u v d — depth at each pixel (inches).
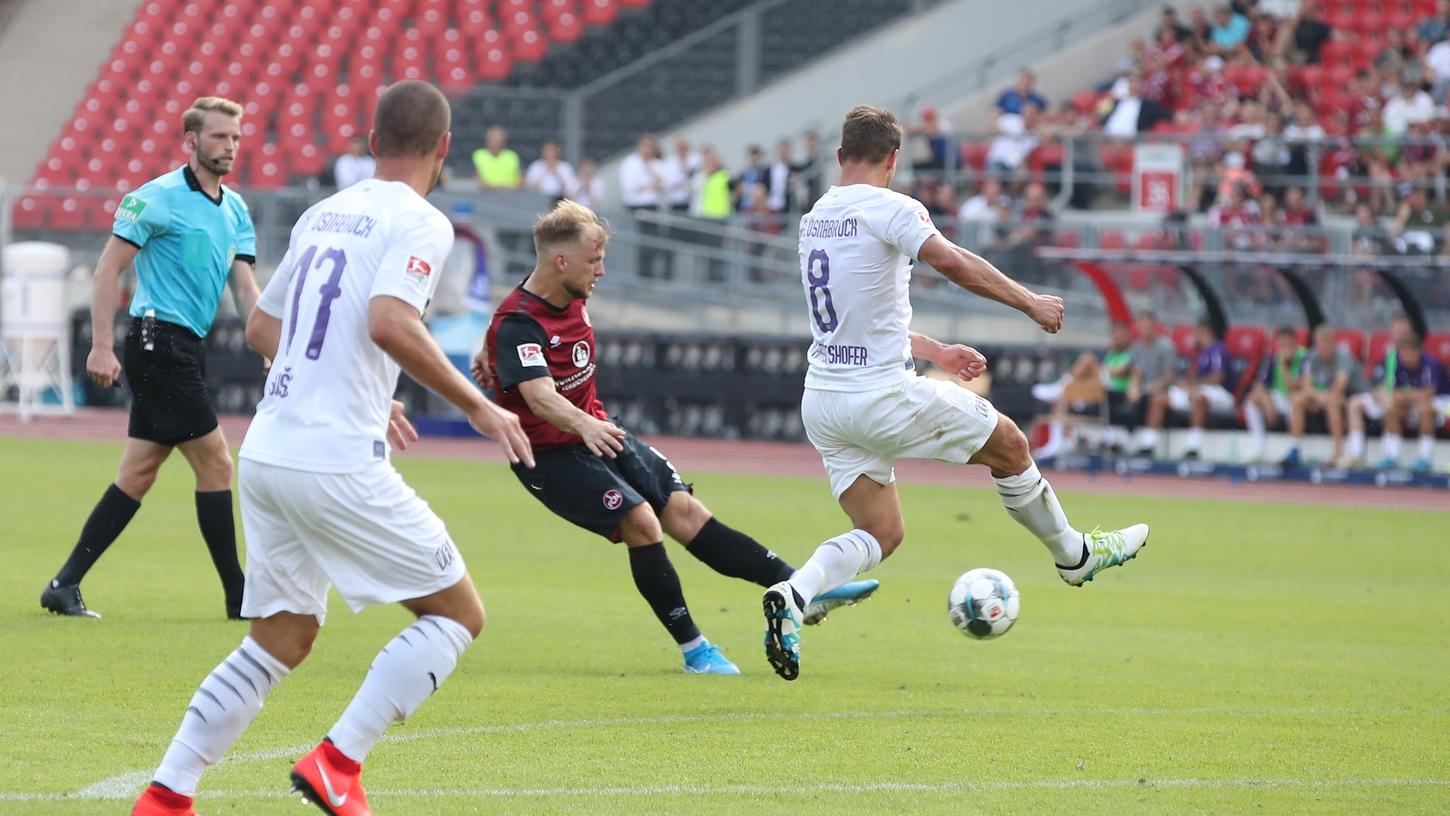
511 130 4259.4
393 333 663.1
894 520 1109.7
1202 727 983.0
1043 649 1270.9
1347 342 2938.0
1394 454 2869.1
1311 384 2913.4
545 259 1086.4
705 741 913.5
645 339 3533.5
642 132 4286.4
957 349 1122.7
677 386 3521.2
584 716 973.2
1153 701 1064.8
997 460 1098.1
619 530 1121.4
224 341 3656.5
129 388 1253.1
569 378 1112.8
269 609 706.8
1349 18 4138.8
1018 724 981.2
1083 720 997.8
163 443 1251.2
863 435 1077.1
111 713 934.4
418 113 706.2
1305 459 2950.3
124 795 761.6
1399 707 1059.9
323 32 4662.9
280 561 703.7
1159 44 3917.3
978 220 3371.1
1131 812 781.3
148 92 4648.1
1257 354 2967.5
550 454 1125.1
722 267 3535.9
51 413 3501.5
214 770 820.6
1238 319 3024.1
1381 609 1526.8
